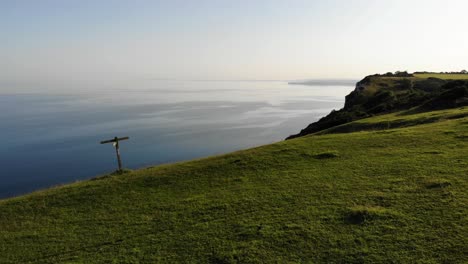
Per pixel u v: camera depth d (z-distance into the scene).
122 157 109.00
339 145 28.06
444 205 14.96
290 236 14.09
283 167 23.80
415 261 11.62
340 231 14.02
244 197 18.88
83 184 25.34
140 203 20.08
